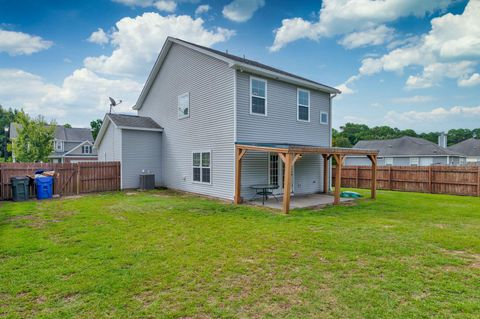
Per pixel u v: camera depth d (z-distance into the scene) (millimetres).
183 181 13031
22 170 11195
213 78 11039
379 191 14883
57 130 36906
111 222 6879
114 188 13508
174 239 5492
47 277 3707
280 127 11633
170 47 13656
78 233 5852
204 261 4348
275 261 4367
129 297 3230
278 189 11617
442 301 3164
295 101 12305
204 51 11172
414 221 7223
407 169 15031
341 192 13000
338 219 7410
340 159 9875
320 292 3375
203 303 3113
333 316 2867
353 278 3760
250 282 3641
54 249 4812
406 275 3859
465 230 6285
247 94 10445
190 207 8969
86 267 4051
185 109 12773
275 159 11508
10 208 8734
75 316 2848
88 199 10680
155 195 11859
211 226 6543
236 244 5195
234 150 10078
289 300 3188
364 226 6629
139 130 13992
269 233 5961
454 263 4301
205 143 11539
